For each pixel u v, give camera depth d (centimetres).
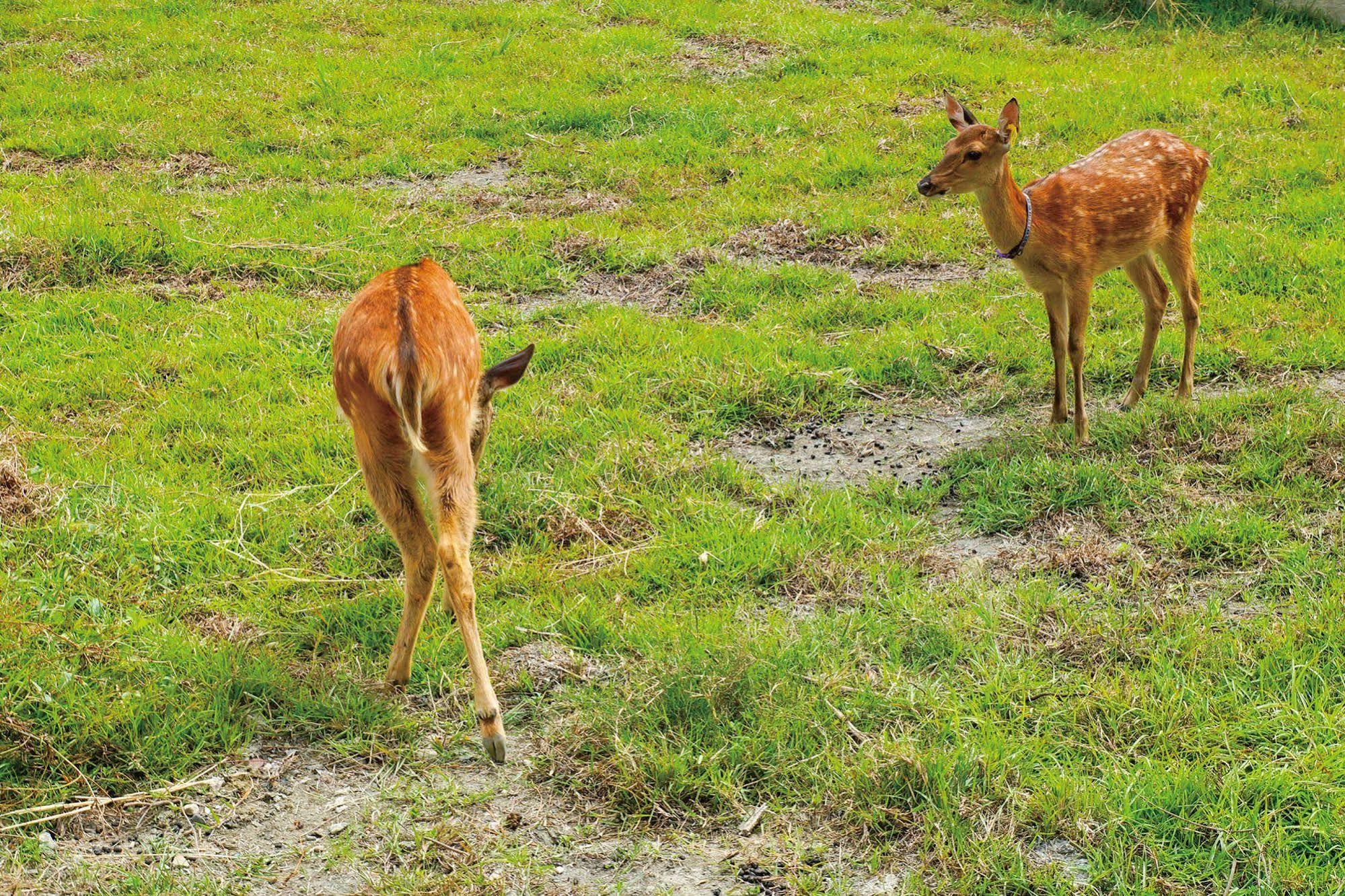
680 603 662
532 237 1162
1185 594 652
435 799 536
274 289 1064
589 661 615
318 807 534
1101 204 808
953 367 931
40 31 1861
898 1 2000
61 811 523
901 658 612
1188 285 855
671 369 911
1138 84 1585
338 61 1725
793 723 563
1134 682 579
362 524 730
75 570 664
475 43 1812
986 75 1639
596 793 538
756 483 777
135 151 1415
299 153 1416
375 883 493
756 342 956
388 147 1420
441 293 595
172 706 570
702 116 1512
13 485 721
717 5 1961
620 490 760
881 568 680
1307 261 1077
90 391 872
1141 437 804
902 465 809
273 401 870
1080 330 812
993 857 494
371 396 546
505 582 676
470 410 580
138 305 1009
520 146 1443
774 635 622
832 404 887
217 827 523
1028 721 567
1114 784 523
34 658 586
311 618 643
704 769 541
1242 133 1416
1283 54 1742
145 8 1969
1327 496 729
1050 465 771
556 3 1988
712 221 1216
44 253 1060
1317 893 472
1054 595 649
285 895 488
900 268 1124
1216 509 718
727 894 487
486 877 494
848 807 519
